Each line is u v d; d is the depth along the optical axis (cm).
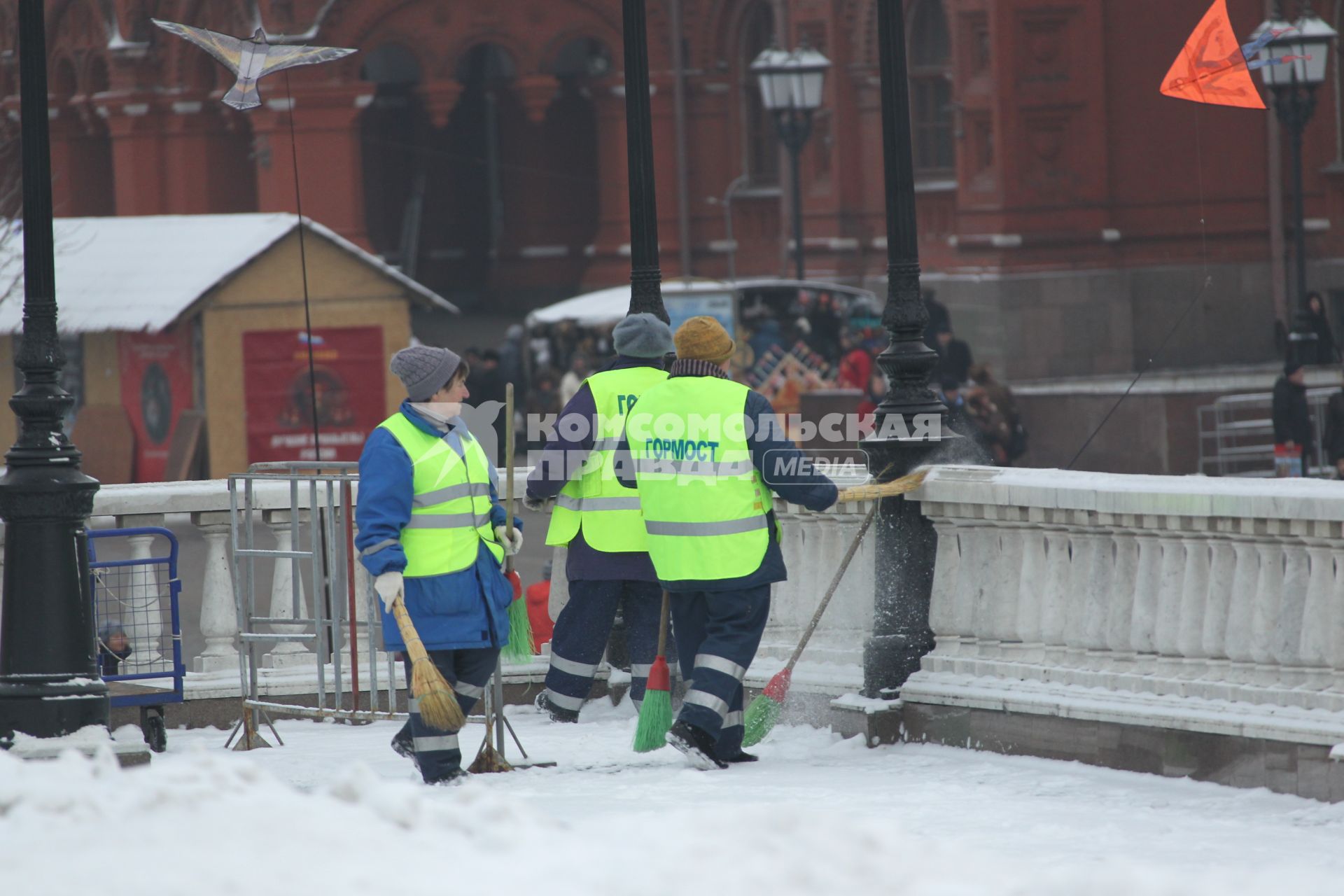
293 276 8944
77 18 14650
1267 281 11500
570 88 17750
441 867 1464
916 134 13175
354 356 9038
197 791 1608
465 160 18300
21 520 2697
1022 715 2698
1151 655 2573
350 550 3281
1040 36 11781
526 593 3516
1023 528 2748
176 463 8881
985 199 11938
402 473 2456
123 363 9238
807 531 3162
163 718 3036
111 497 3272
